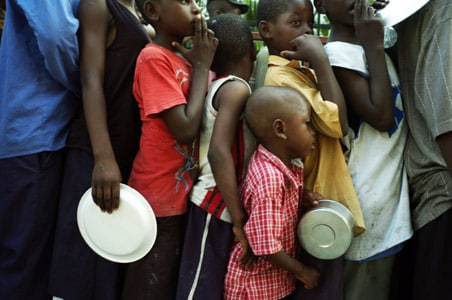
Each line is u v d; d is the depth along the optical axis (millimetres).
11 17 1770
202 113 1665
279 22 1837
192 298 1627
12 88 1753
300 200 1704
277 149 1635
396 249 1712
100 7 1741
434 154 1684
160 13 1718
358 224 1655
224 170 1571
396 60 1966
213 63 1848
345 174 1705
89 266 1764
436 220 1687
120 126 1800
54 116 1761
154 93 1625
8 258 1764
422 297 1728
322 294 1678
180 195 1685
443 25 1617
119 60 1779
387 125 1706
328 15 1879
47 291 1824
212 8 3150
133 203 1627
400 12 1752
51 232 1799
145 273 1678
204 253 1644
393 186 1730
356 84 1723
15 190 1725
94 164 1711
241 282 1640
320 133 1744
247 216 1638
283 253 1570
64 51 1674
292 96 1598
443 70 1586
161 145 1676
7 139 1732
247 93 1688
